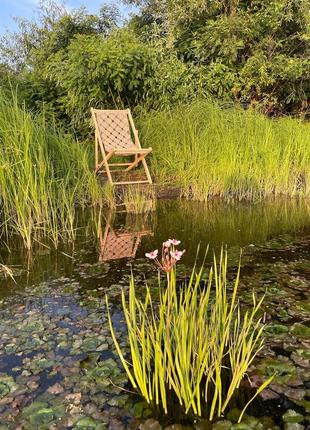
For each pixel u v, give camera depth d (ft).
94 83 24.04
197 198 18.60
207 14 31.40
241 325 7.11
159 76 25.68
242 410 5.09
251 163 19.36
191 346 5.52
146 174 21.08
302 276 9.39
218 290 6.43
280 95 32.27
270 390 5.45
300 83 31.30
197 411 5.06
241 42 28.94
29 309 7.88
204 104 22.52
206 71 29.43
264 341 6.61
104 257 11.00
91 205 17.37
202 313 5.51
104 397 5.38
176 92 26.37
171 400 5.32
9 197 12.66
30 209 12.28
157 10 34.96
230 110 22.66
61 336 6.84
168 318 5.30
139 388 5.51
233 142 19.52
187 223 14.71
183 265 10.23
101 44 24.25
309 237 12.72
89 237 12.96
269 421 4.91
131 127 22.21
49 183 13.88
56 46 32.04
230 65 30.12
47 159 14.43
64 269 10.11
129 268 10.11
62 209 14.21
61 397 5.38
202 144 19.72
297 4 29.27
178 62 27.94
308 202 18.21
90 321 7.36
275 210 16.72
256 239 12.53
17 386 5.58
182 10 30.40
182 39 31.86
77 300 8.26
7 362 6.12
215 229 13.82
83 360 6.17
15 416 5.04
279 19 29.55
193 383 5.42
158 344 5.23
